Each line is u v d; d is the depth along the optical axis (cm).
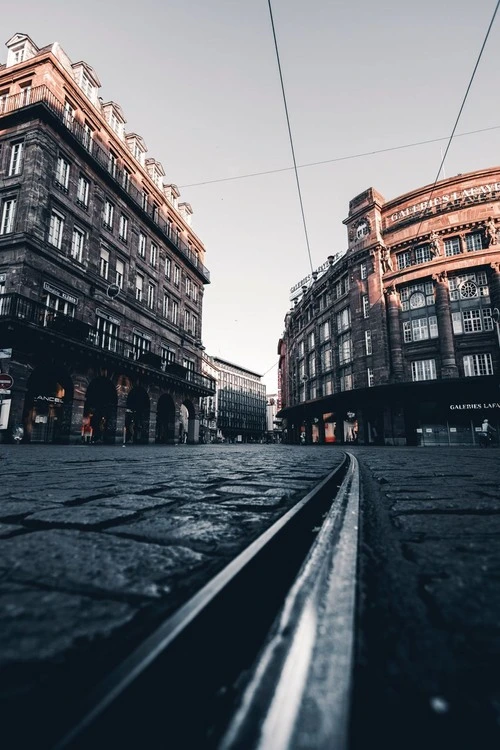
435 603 81
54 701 47
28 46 2034
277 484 299
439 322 2441
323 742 34
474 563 108
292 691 45
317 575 88
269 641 59
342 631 60
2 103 1919
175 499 226
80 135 2031
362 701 48
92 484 304
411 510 190
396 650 62
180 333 3016
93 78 2261
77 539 137
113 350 2184
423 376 2500
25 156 1766
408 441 2441
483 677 54
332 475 359
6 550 123
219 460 666
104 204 2216
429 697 49
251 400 10750
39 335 1578
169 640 58
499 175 2502
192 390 2998
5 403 1504
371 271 2786
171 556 117
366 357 2745
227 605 79
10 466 507
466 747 39
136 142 2700
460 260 2427
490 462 624
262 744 36
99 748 39
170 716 45
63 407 1805
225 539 137
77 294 1942
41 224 1741
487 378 2192
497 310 2239
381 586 91
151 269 2648
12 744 39
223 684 53
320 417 3338
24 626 70
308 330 3891
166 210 2939
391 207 2841
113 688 47
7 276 1652
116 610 77
